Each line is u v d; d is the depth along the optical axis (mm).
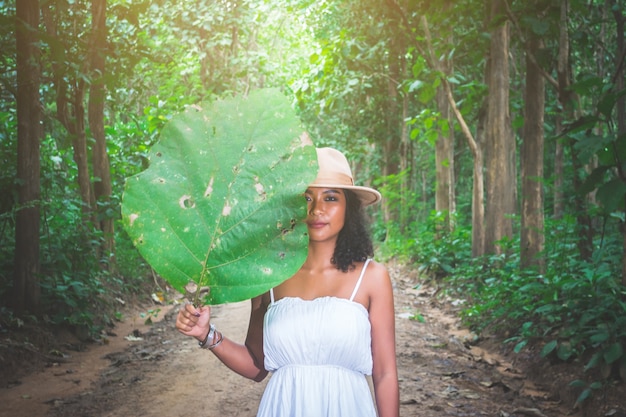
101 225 10055
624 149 5195
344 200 2018
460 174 24094
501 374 5875
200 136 1522
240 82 18703
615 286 5758
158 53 14352
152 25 15742
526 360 6070
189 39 16500
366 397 1955
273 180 1513
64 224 8742
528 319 6934
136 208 1506
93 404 4930
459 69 15062
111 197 9844
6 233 8484
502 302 7898
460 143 21594
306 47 21578
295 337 1911
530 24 7711
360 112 18250
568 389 5176
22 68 6988
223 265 1512
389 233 17219
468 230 14359
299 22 19109
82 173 9391
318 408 1879
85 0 9016
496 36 9727
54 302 7309
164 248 1509
